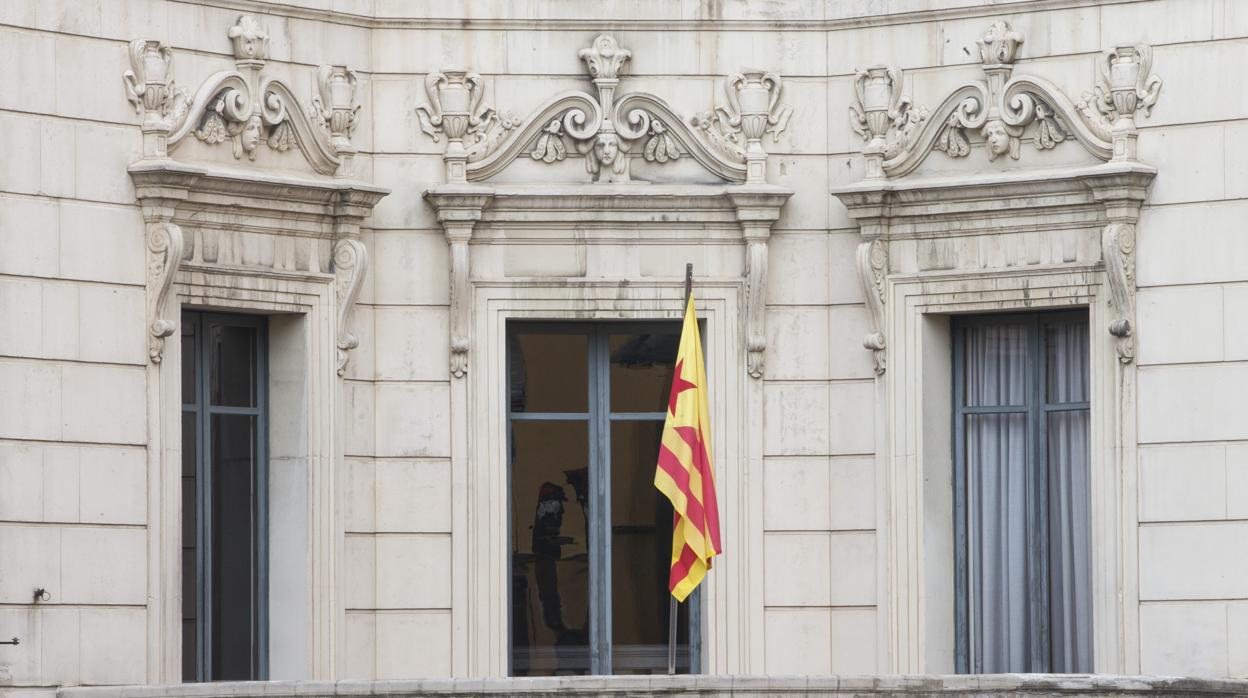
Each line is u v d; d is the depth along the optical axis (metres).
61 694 53.81
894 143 62.56
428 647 62.28
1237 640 57.66
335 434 61.34
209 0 59.56
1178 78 59.16
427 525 62.47
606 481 64.12
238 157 59.84
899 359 62.44
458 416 62.62
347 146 61.78
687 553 55.81
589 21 63.50
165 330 57.66
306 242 61.12
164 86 58.25
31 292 55.69
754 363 63.19
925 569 62.19
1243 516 57.78
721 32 63.88
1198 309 58.59
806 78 63.94
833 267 63.59
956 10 62.06
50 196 56.19
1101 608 59.56
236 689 51.69
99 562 56.44
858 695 50.94
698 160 63.69
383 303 62.72
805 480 63.41
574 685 50.72
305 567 60.66
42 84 56.19
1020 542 62.25
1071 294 60.19
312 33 61.69
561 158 63.47
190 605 59.66
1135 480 59.19
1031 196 60.66
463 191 62.19
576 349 64.31
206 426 60.19
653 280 63.28
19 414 55.25
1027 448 62.16
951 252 61.91
